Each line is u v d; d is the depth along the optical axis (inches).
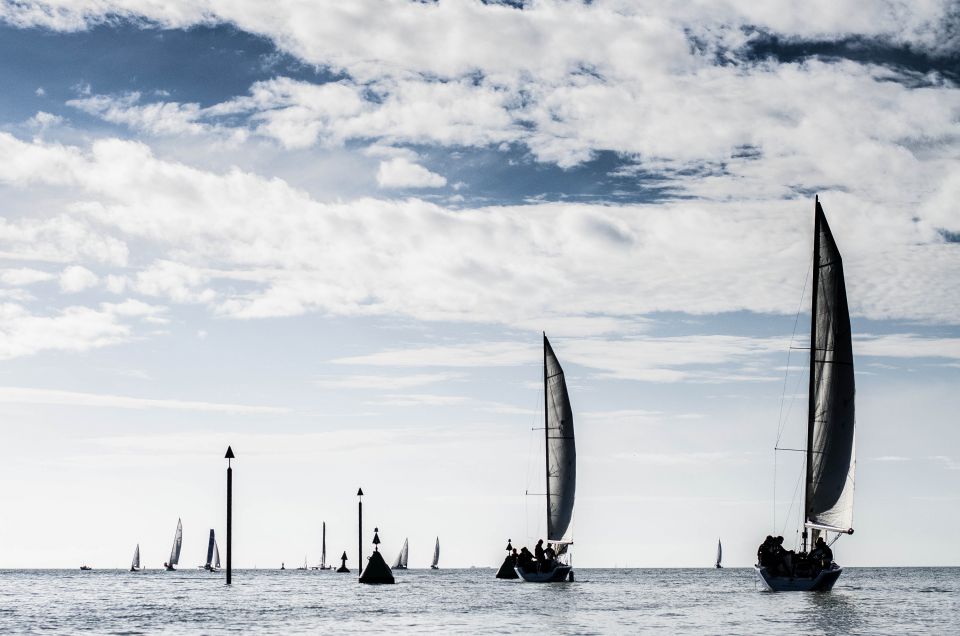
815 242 2267.5
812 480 2274.9
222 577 5949.8
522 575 3447.3
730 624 1662.2
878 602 2224.4
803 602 2174.0
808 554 2292.1
